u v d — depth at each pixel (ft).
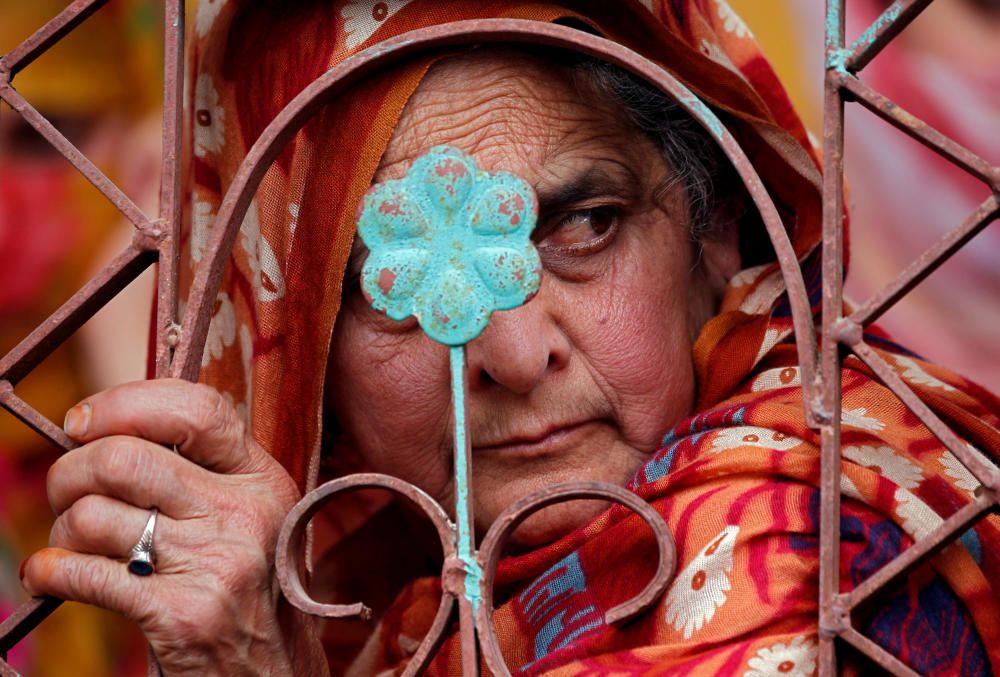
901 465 5.19
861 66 4.36
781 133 5.76
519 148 5.50
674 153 5.79
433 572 7.10
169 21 4.72
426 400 5.74
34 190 10.42
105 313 10.51
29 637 10.03
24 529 10.16
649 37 5.62
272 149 4.74
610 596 5.21
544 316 5.57
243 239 5.92
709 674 4.66
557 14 5.49
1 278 10.30
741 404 5.58
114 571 4.66
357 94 5.50
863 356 4.26
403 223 4.44
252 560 4.75
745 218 6.29
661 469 5.44
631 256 5.71
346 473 6.70
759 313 6.09
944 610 4.94
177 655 4.74
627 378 5.66
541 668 5.02
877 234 11.46
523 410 5.61
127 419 4.72
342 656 6.96
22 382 10.28
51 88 10.42
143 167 10.65
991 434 5.59
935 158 11.35
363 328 5.77
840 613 4.26
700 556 4.94
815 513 4.94
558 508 5.69
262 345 5.86
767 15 11.77
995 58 11.39
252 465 4.89
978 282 11.28
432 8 5.61
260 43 5.95
